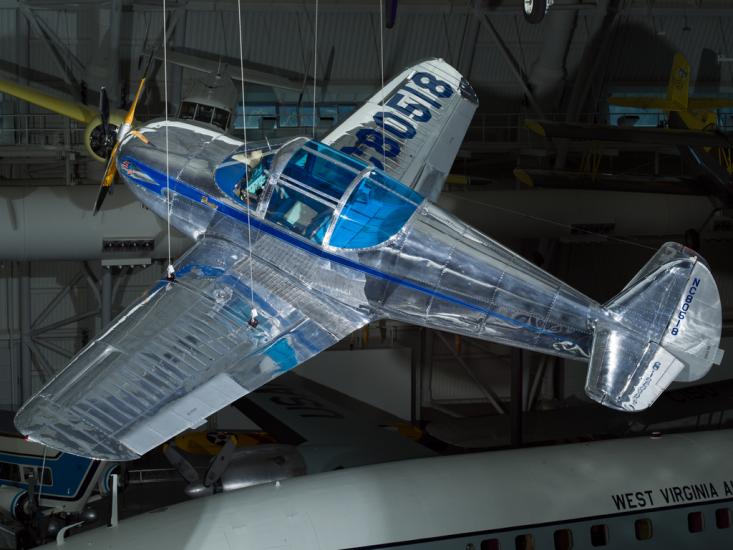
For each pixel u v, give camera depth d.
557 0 22.36
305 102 25.25
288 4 23.19
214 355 9.77
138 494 23.03
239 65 24.28
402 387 26.42
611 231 22.91
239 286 10.92
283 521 12.38
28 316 25.73
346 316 11.04
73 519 20.17
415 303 11.34
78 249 20.94
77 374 9.21
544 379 28.92
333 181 11.46
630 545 13.52
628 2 24.19
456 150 14.41
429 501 12.98
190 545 11.92
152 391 9.10
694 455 14.60
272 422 19.97
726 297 28.98
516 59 25.03
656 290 11.35
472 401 28.86
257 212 11.57
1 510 19.75
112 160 12.90
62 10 22.80
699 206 22.94
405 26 24.19
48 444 8.16
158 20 23.09
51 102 19.33
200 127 13.09
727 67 26.06
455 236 11.36
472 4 23.69
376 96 15.45
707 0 24.45
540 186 22.11
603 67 25.08
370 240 11.18
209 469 16.53
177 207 12.21
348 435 19.48
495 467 13.88
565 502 13.39
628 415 23.05
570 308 11.30
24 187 21.05
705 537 13.95
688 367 11.38
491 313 11.31
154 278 26.42
